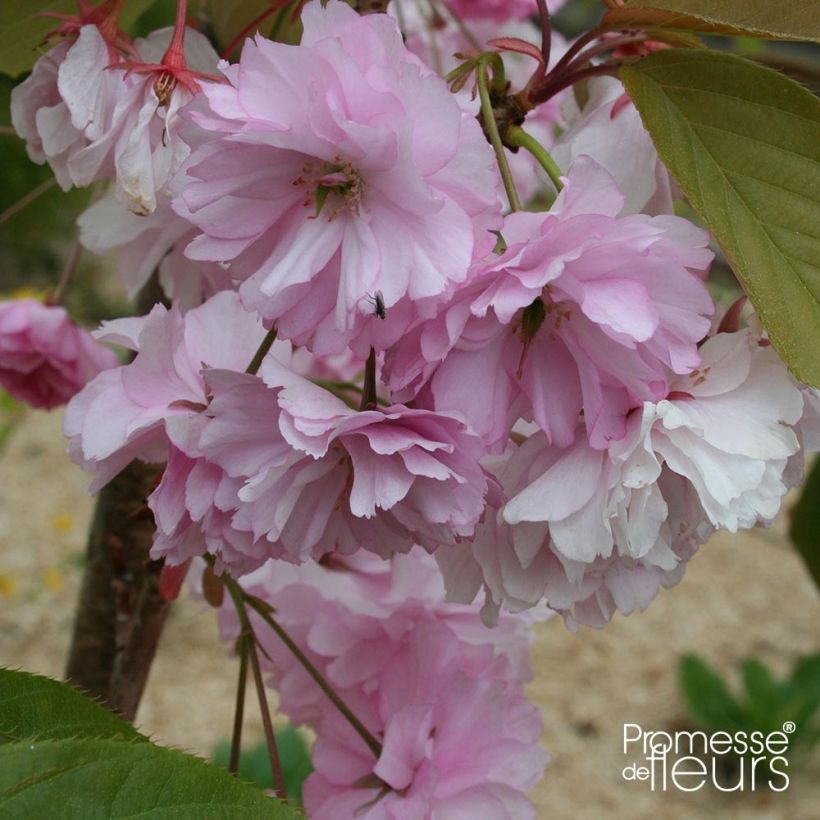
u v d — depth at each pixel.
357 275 0.40
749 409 0.43
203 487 0.42
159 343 0.43
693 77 0.43
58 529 2.44
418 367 0.41
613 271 0.41
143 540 0.54
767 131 0.43
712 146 0.43
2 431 2.09
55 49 0.46
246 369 0.44
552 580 0.44
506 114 0.46
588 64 0.45
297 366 0.64
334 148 0.40
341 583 0.52
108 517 0.54
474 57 0.45
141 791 0.36
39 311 0.64
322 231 0.40
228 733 1.89
